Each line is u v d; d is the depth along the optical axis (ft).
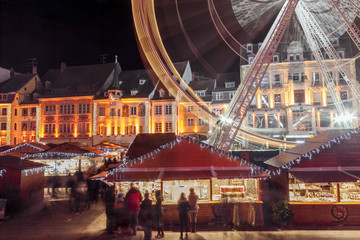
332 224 47.32
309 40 92.32
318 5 84.84
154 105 189.47
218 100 184.55
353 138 49.73
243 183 55.47
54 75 234.17
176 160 51.03
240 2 91.81
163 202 50.14
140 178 47.60
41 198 65.87
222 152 51.21
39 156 103.91
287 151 66.28
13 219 50.75
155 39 86.43
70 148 97.14
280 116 165.58
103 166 97.09
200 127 183.83
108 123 191.83
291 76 169.99
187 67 199.52
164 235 41.83
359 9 69.92
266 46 75.92
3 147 107.14
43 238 40.27
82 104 197.57
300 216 47.75
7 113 204.95
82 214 54.29
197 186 52.85
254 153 92.22
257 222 46.73
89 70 218.79
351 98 158.51
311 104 162.40
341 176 46.65
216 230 44.57
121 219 39.78
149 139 76.02
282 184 52.80
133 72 216.13
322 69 107.96
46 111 203.00
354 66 161.17
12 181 59.67
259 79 76.59
